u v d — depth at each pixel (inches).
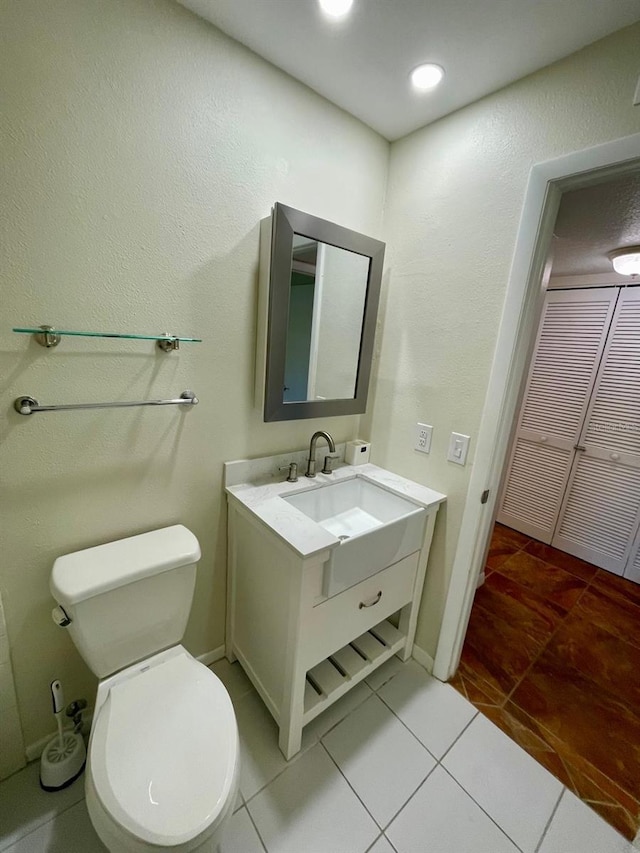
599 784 47.5
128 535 47.3
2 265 33.8
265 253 48.4
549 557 104.4
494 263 49.1
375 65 44.5
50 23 32.2
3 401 36.1
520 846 40.7
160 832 27.5
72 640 41.6
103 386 41.5
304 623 43.1
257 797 43.5
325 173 54.1
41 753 45.5
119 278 40.2
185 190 42.5
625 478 94.8
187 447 49.9
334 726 52.6
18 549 39.6
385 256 63.6
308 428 63.4
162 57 38.1
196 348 47.5
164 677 40.1
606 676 65.2
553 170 42.4
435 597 61.0
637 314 89.5
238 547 55.3
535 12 35.8
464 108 50.4
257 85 45.1
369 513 63.5
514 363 49.0
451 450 56.4
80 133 35.2
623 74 37.0
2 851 37.8
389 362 64.7
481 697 59.1
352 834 40.7
